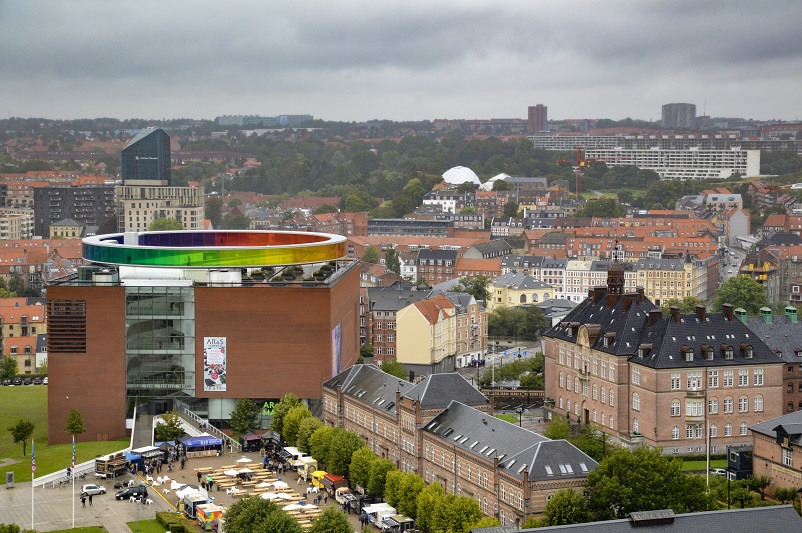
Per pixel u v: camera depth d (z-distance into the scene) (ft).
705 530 632.79
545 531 626.64
